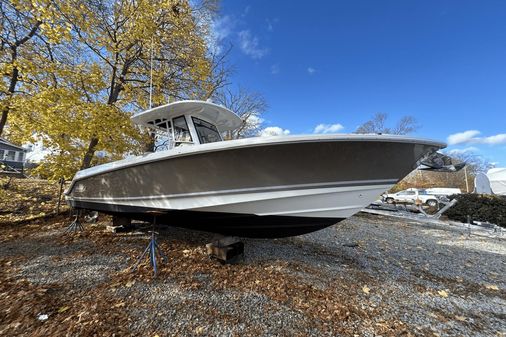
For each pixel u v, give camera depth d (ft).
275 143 7.70
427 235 21.94
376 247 16.01
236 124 14.44
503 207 28.63
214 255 10.62
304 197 8.87
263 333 6.15
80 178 13.96
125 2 21.07
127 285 8.19
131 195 11.64
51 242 12.79
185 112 12.03
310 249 13.96
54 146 17.83
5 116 17.75
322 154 7.99
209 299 7.62
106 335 5.68
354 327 6.64
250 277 9.34
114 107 19.52
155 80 23.99
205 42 28.76
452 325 7.13
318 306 7.59
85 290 7.80
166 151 9.33
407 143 7.87
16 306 6.64
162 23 23.50
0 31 17.08
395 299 8.57
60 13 16.42
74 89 17.65
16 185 25.58
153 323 6.27
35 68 15.57
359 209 9.07
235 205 9.43
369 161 8.20
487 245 18.89
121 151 20.93
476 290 9.93
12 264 9.63
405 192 57.52
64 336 5.57
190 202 9.98
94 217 18.07
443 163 10.96
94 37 19.34
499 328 7.14
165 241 13.55
